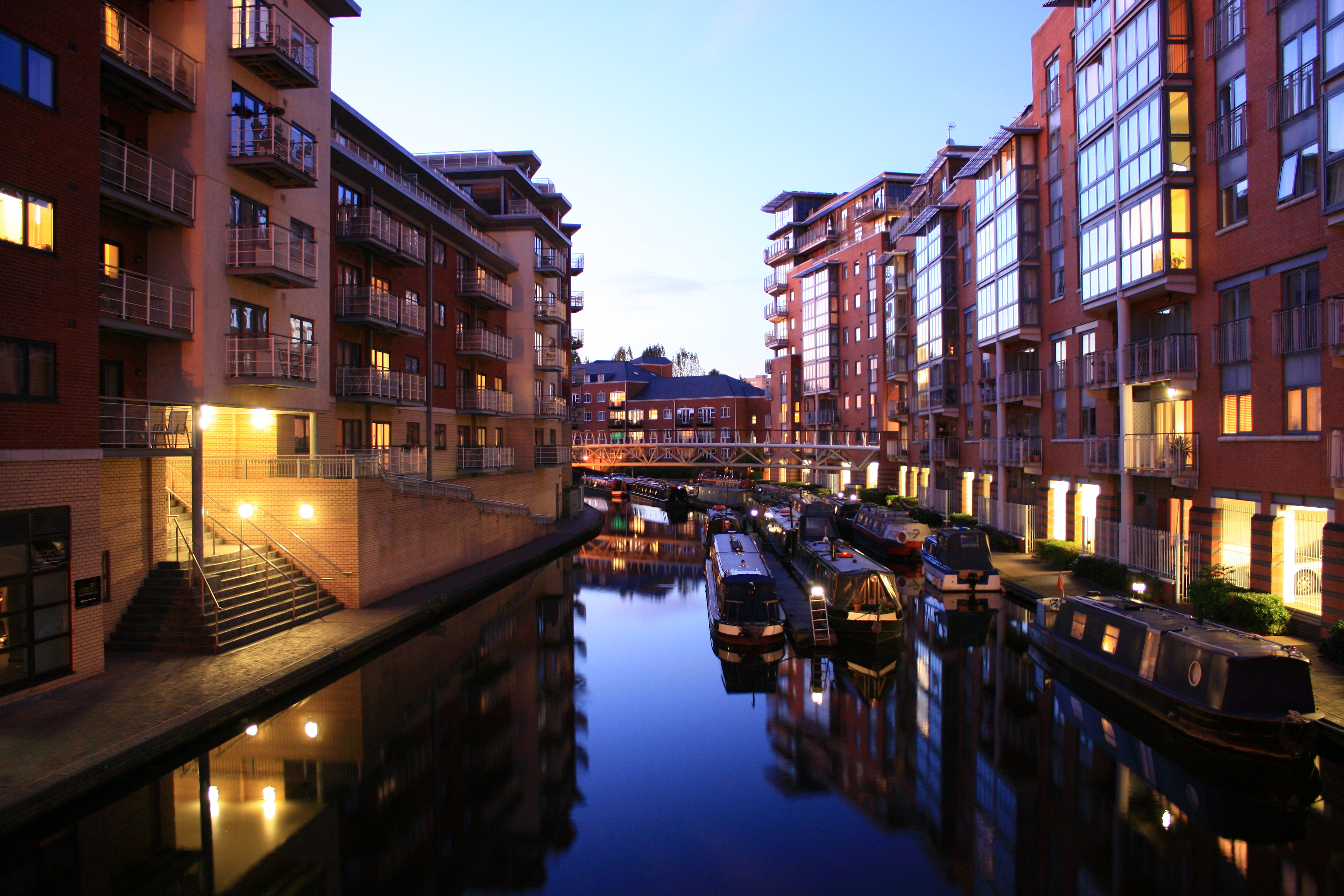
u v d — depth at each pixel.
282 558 18.89
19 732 10.62
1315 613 14.67
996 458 30.88
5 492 11.63
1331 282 14.50
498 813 10.41
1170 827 9.88
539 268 38.88
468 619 20.86
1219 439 17.86
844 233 57.69
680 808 10.66
